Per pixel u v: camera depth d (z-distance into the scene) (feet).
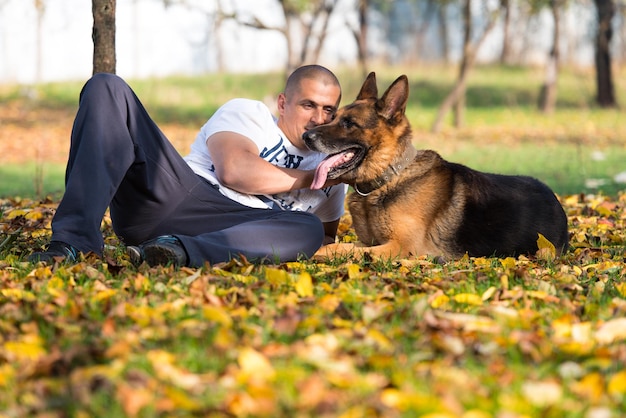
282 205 17.28
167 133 71.26
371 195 18.15
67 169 16.07
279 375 8.64
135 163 15.69
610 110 92.02
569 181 41.32
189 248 15.05
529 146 65.41
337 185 18.08
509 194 18.69
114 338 10.00
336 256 17.33
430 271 15.83
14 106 86.12
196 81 102.37
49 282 13.16
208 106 89.25
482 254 18.28
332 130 16.98
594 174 44.34
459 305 12.65
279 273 13.76
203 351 9.66
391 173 17.95
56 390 8.45
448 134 75.56
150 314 11.28
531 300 12.96
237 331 10.57
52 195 32.14
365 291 13.29
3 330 10.59
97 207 14.96
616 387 8.56
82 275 13.80
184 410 7.91
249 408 7.88
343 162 17.37
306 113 16.97
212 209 16.42
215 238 15.53
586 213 26.50
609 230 22.52
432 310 11.97
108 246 18.19
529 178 19.48
